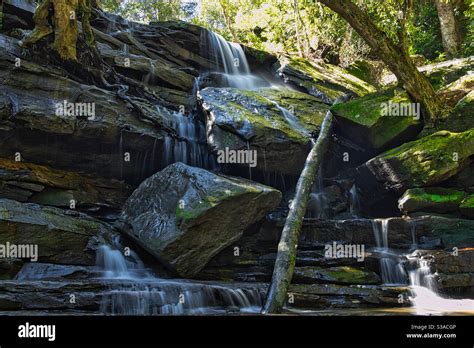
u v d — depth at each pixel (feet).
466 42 60.85
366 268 27.40
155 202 27.43
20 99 28.22
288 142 33.45
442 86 47.21
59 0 30.71
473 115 34.78
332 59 60.90
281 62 49.70
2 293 19.40
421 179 32.17
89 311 19.85
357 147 36.96
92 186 30.73
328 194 35.94
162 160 33.30
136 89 35.91
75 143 29.96
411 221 30.25
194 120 36.81
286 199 34.06
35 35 30.68
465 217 31.35
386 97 36.65
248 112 34.86
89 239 26.43
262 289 23.72
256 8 71.26
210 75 44.86
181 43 45.93
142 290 21.35
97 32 39.86
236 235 26.96
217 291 22.62
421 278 26.17
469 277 26.48
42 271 24.03
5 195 26.76
